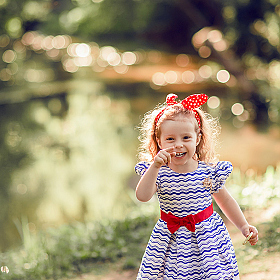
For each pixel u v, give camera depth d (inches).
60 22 1307.8
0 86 882.8
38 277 194.1
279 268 169.0
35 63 1087.0
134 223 245.4
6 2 1044.5
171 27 1138.7
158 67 991.6
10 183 406.9
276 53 703.1
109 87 850.1
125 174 407.2
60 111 698.8
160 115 126.0
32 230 292.7
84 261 208.7
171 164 122.8
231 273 118.5
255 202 253.3
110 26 1238.9
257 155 426.6
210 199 122.3
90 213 314.2
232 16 762.2
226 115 590.2
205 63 919.7
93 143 523.2
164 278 117.8
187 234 117.4
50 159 480.4
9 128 613.9
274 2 682.8
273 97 568.1
